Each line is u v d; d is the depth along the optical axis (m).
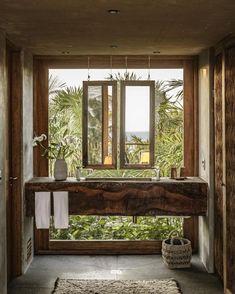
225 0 2.58
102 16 2.97
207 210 4.36
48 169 4.91
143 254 4.91
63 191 4.36
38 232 4.90
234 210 3.58
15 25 3.27
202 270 4.37
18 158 4.25
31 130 4.68
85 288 3.81
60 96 4.89
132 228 4.94
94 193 4.36
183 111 4.90
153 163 4.62
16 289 3.86
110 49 4.36
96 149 4.66
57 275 4.23
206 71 4.40
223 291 3.80
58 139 4.88
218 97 4.08
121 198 4.36
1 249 3.35
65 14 2.92
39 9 2.79
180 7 2.74
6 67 4.01
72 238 4.95
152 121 4.61
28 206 4.38
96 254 4.91
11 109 4.21
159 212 4.36
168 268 4.42
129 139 4.62
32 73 4.75
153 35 3.65
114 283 3.94
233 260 3.60
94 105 4.64
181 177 4.60
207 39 3.83
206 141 4.42
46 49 4.38
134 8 2.76
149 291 3.74
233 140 3.57
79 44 4.08
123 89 4.59
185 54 4.71
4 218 3.44
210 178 4.29
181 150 4.94
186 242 4.59
